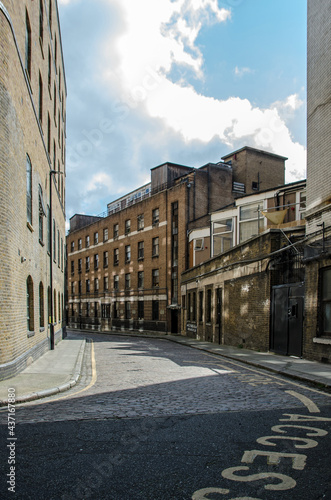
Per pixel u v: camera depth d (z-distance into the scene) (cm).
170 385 831
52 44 2011
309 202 1272
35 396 718
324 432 491
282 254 1449
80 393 771
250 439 465
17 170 1042
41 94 1620
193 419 558
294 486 343
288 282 1431
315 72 1270
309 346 1217
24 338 1116
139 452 425
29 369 1087
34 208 1358
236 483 349
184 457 409
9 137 947
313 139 1265
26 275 1167
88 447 441
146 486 344
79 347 1870
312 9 1299
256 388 793
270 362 1183
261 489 338
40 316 1527
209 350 1703
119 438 474
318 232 1176
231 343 1944
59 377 935
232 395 722
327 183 1170
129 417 572
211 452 423
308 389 784
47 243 1756
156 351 1753
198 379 910
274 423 533
